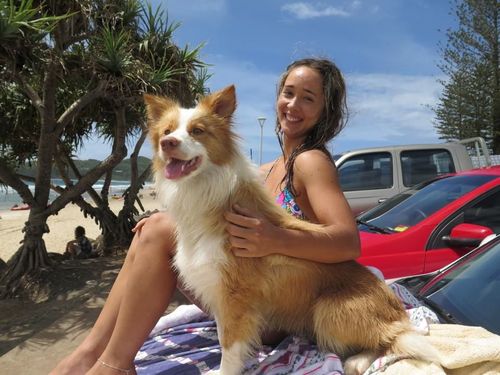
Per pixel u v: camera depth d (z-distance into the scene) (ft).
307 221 3.30
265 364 3.01
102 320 3.35
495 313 3.35
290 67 3.84
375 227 6.70
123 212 15.48
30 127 13.98
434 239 5.90
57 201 11.39
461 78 31.86
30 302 9.80
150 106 3.78
